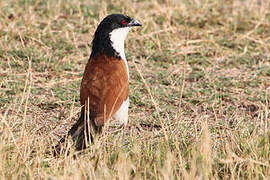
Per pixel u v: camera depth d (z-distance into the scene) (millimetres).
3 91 15352
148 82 16531
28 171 10555
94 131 11547
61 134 13242
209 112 14836
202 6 22797
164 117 14406
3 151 10977
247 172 11156
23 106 14523
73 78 16750
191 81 16953
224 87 16344
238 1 23516
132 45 19281
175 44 19609
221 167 11445
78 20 21312
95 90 11938
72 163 10891
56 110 14648
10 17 20734
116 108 12055
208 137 11430
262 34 20688
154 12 21922
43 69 17062
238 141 12195
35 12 21516
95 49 12719
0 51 18031
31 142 11680
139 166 10930
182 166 10594
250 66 18047
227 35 20734
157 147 11938
